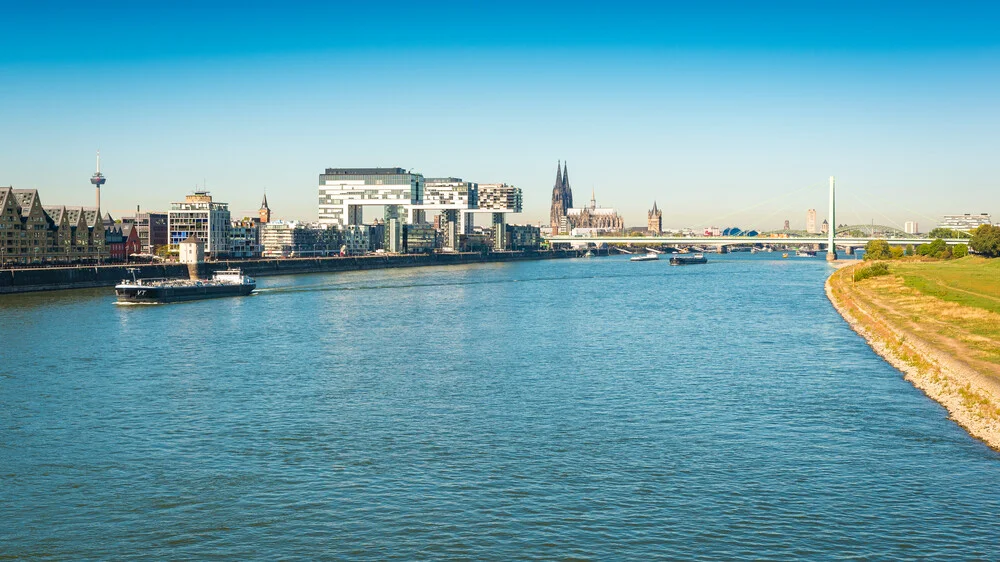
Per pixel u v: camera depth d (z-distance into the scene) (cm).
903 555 7006
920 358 14462
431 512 7875
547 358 15462
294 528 7569
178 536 7438
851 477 8706
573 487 8462
